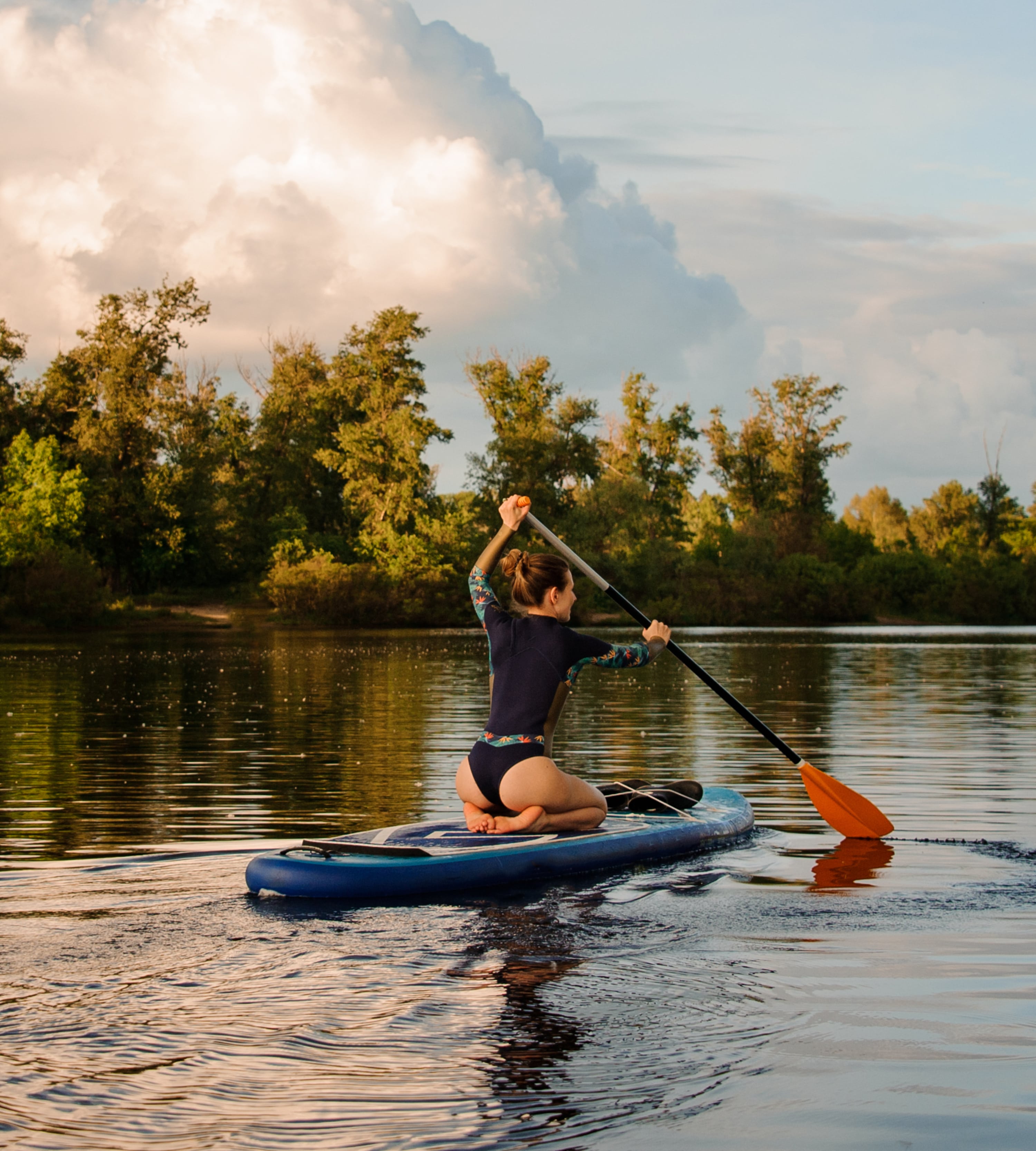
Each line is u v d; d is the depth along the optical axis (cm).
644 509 5878
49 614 4353
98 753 878
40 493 4503
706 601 5781
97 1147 207
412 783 720
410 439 5469
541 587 488
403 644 3266
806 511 7225
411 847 420
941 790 687
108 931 349
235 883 423
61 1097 227
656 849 472
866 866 459
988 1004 283
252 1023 268
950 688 1599
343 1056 248
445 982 299
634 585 5681
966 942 340
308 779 737
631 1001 284
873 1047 254
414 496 5531
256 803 641
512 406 5956
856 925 361
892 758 850
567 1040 258
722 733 1033
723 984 298
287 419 6253
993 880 433
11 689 1566
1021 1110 222
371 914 373
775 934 350
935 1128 215
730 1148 208
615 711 1256
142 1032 262
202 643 3294
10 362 5259
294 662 2266
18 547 4359
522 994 289
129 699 1402
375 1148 207
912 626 5944
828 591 6116
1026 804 634
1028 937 347
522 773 461
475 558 5447
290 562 5291
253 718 1166
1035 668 2081
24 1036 259
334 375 6291
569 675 480
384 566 5231
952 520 8875
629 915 374
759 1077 238
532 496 5794
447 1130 214
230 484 5994
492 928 357
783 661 2356
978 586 6381
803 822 579
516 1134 212
